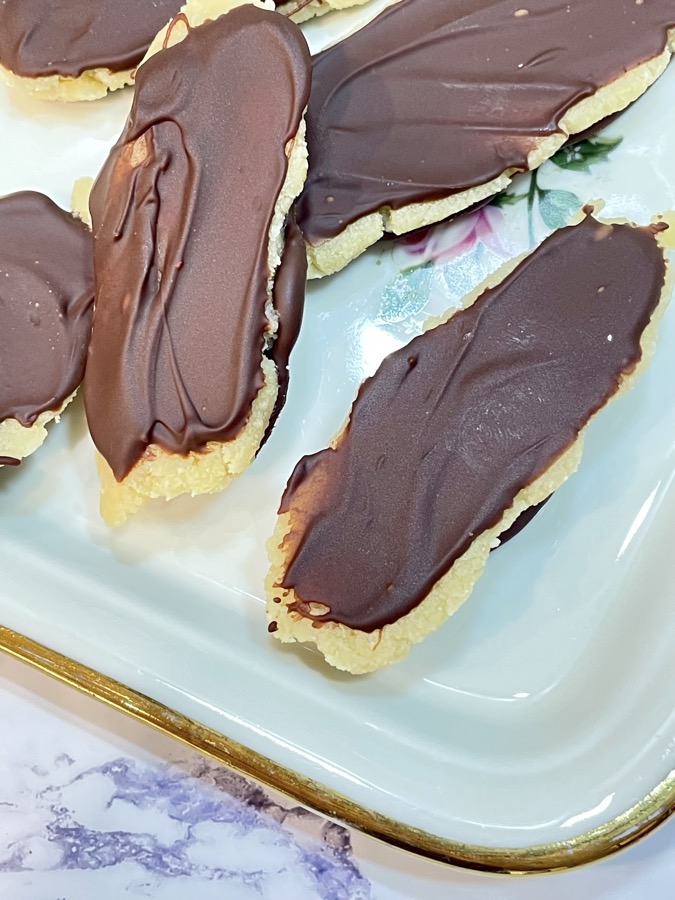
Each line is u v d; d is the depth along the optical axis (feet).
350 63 0.53
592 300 0.48
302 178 0.48
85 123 0.58
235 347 0.48
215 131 0.48
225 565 0.54
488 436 0.48
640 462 0.53
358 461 0.48
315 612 0.48
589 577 0.52
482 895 0.52
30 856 0.54
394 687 0.51
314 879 0.53
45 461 0.56
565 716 0.50
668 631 0.47
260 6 0.49
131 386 0.48
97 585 0.53
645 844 0.50
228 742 0.48
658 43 0.52
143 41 0.55
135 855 0.54
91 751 0.55
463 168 0.52
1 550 0.53
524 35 0.52
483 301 0.49
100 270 0.50
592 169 0.55
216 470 0.49
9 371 0.52
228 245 0.48
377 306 0.55
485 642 0.52
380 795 0.46
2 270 0.52
